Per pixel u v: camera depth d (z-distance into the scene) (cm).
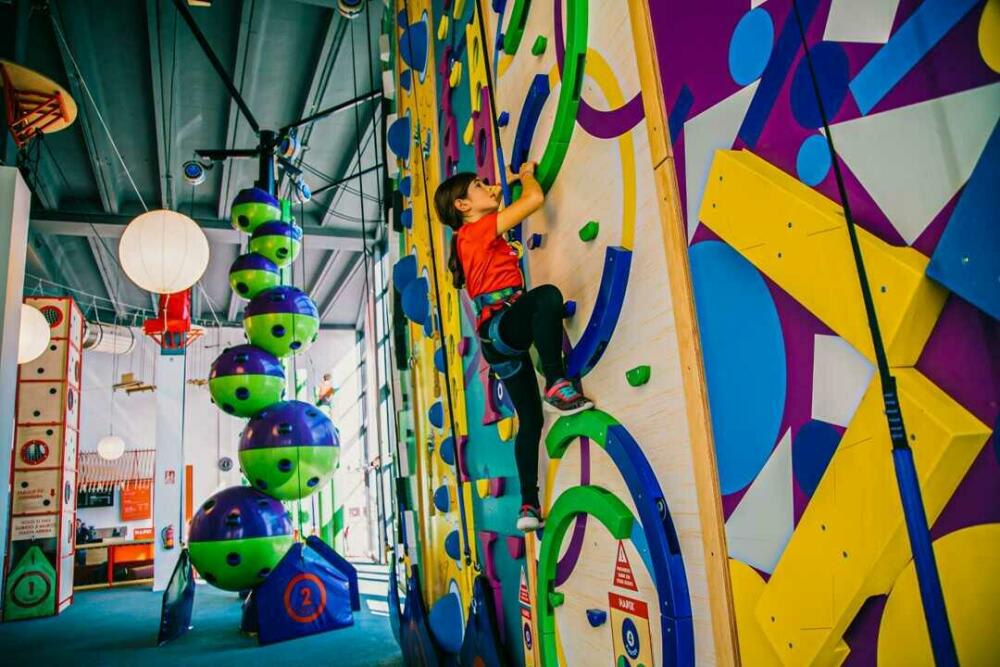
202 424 1481
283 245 580
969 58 76
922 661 79
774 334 102
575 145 174
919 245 80
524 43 210
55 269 1171
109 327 1361
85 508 1311
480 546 272
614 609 152
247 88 769
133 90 770
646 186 139
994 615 72
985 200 71
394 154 441
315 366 1516
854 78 90
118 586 983
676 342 128
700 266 120
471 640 258
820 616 91
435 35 336
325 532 1394
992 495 72
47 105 448
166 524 905
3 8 551
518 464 181
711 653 115
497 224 175
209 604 734
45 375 808
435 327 337
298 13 670
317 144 921
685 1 126
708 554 115
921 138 81
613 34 154
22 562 731
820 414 94
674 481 128
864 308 84
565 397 157
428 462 384
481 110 250
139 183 983
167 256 522
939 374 78
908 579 80
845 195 82
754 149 108
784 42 102
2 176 340
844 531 88
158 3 629
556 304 159
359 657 425
